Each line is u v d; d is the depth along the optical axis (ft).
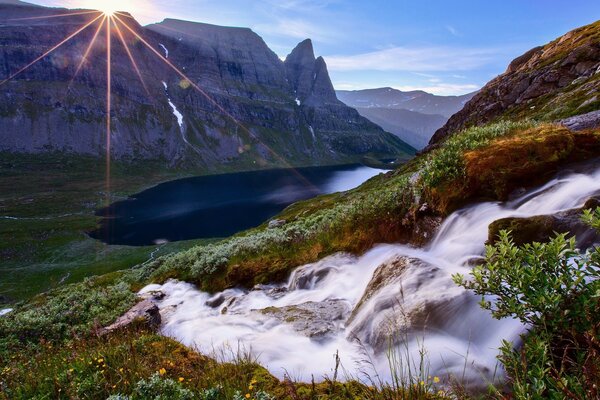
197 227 510.17
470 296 25.91
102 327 42.39
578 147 43.78
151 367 23.11
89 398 18.92
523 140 45.50
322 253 51.24
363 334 28.94
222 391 19.03
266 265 54.90
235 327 36.04
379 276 34.76
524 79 255.70
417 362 22.86
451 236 40.37
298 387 20.07
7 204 635.25
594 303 12.05
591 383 10.19
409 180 54.70
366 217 52.37
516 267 13.99
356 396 18.49
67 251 384.68
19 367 26.02
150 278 74.43
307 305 37.37
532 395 11.41
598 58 214.07
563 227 30.58
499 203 40.04
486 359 21.52
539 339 13.16
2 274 320.91
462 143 51.78
